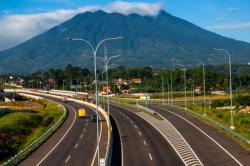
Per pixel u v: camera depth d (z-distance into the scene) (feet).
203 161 176.24
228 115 358.64
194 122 315.78
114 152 204.33
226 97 600.39
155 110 431.43
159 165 171.22
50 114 449.89
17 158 191.93
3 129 309.42
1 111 444.55
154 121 334.85
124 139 245.86
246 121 306.96
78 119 374.43
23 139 297.12
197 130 271.69
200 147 209.97
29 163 185.06
